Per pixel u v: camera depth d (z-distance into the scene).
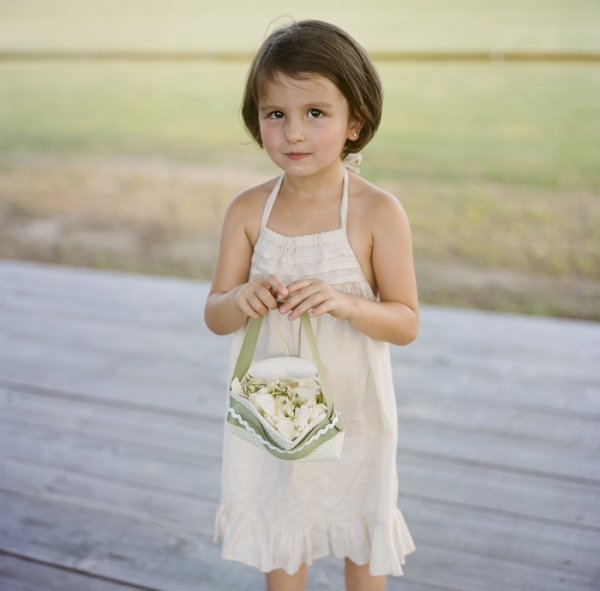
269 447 1.06
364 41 9.09
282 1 12.13
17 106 8.71
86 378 2.60
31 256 4.90
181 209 5.75
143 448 2.15
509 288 4.26
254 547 1.34
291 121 1.10
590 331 2.94
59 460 2.09
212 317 1.27
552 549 1.69
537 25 9.19
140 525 1.81
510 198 5.46
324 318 1.25
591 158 6.09
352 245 1.22
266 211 1.26
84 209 5.79
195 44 10.12
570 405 2.34
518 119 7.11
